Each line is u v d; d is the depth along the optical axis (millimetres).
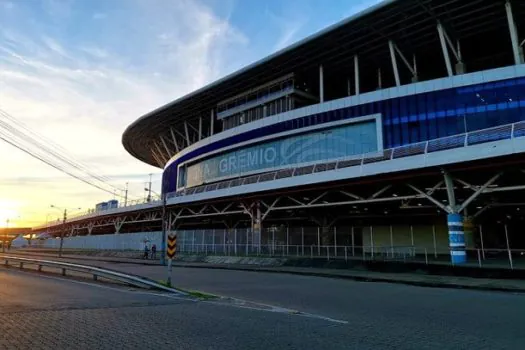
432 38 54125
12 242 126062
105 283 20031
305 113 57656
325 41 54688
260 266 34812
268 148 61625
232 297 15008
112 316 10359
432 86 48375
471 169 29312
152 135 97000
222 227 73000
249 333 8422
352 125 53500
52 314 10578
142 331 8500
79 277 23453
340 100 54812
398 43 55094
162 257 42156
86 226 98438
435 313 11453
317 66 62031
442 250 36531
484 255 30438
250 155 64188
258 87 69125
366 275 25688
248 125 64750
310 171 40156
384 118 50906
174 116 83938
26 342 7441
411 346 7496
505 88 44469
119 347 7148
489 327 9375
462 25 51344
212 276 25953
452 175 31438
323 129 55719
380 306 12875
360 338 8086
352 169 35312
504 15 48875
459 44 54375
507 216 47188
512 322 10062
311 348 7242
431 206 38562
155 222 77875
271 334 8352
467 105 46062
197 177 76188
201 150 74750
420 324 9688
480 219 47406
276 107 66812
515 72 44281
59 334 8141
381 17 49281
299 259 34844
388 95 51125
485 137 28641
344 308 12344
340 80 67750
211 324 9367
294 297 15180
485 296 16125
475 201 38906
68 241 88000
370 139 51625
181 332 8430
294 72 64188
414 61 56906
